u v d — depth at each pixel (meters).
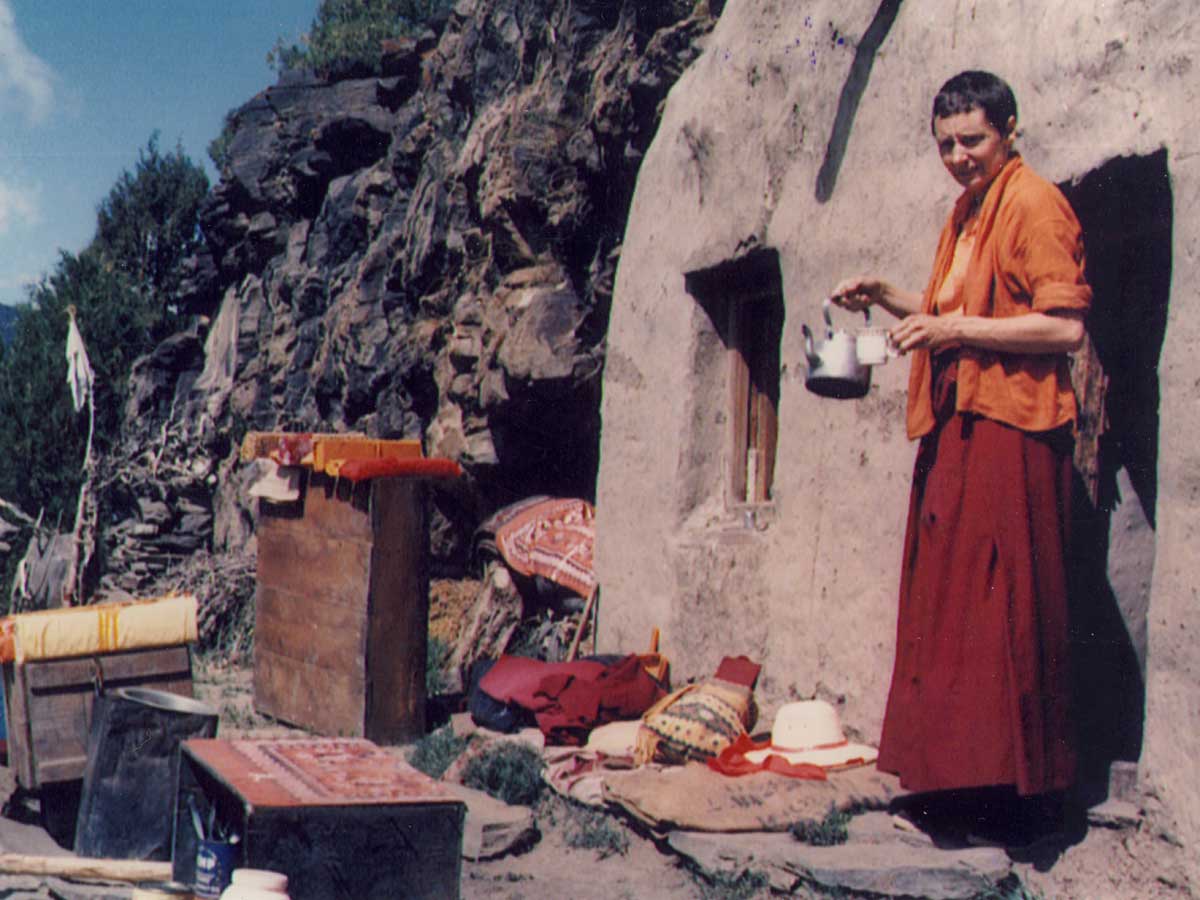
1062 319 4.42
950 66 5.80
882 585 6.02
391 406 14.23
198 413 20.28
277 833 3.87
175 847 4.47
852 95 6.46
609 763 6.17
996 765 4.38
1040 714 4.43
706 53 8.14
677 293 7.85
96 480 19.52
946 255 4.86
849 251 6.38
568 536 10.16
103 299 26.53
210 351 21.69
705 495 7.74
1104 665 5.25
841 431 6.34
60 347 25.56
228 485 18.31
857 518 6.20
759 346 7.70
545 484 11.80
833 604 6.33
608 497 8.41
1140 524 5.32
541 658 9.62
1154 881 4.40
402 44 18.30
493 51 13.79
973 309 4.61
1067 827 4.78
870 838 4.94
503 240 11.63
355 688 7.62
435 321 13.62
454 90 14.60
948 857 4.64
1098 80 4.95
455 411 12.31
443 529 12.19
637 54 10.72
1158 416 5.12
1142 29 4.79
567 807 5.91
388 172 16.58
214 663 11.29
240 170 20.84
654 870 5.24
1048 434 4.50
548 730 6.70
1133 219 5.20
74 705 5.63
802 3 7.02
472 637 10.32
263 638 8.60
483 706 7.04
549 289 11.03
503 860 5.47
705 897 4.81
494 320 11.34
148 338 26.59
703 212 7.61
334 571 7.86
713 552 7.29
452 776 6.27
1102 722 5.23
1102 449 5.27
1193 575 4.35
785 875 4.76
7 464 24.70
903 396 5.96
